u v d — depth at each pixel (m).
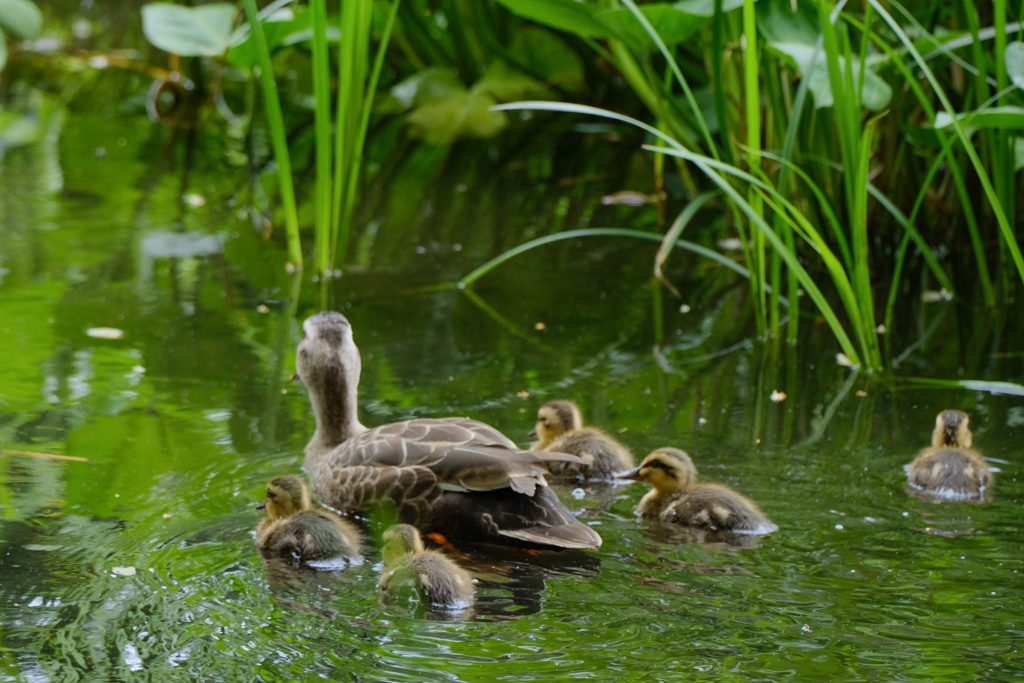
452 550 8.80
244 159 20.58
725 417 11.52
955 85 16.25
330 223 16.05
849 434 11.09
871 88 13.45
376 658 7.13
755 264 14.69
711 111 18.56
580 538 8.57
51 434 10.63
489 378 12.46
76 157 20.28
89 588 7.98
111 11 29.09
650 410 11.70
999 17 13.14
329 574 8.30
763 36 13.60
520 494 8.93
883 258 16.50
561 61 23.16
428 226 17.58
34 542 8.63
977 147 16.19
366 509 9.31
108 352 12.66
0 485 9.56
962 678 6.94
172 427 10.91
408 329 13.84
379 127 23.00
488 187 19.55
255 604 7.82
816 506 9.50
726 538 8.95
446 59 23.58
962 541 8.84
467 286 15.34
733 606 7.83
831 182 15.80
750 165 13.10
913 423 11.39
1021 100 13.59
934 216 16.95
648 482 9.58
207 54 17.86
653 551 8.72
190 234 16.80
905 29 15.52
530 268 16.14
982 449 10.66
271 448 10.55
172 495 9.52
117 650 7.22
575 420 10.88
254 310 14.16
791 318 13.73
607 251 16.95
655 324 14.27
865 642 7.35
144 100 24.00
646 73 14.95
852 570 8.36
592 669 7.02
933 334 14.04
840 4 12.59
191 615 7.66
